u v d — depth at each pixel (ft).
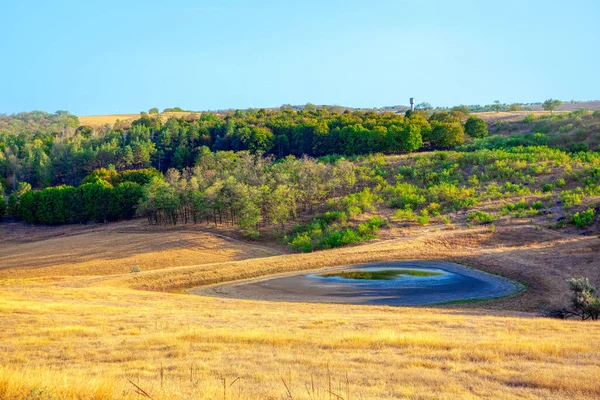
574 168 329.11
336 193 358.02
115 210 385.09
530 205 273.75
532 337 78.02
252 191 315.78
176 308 119.24
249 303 132.87
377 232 255.50
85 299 129.59
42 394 39.73
